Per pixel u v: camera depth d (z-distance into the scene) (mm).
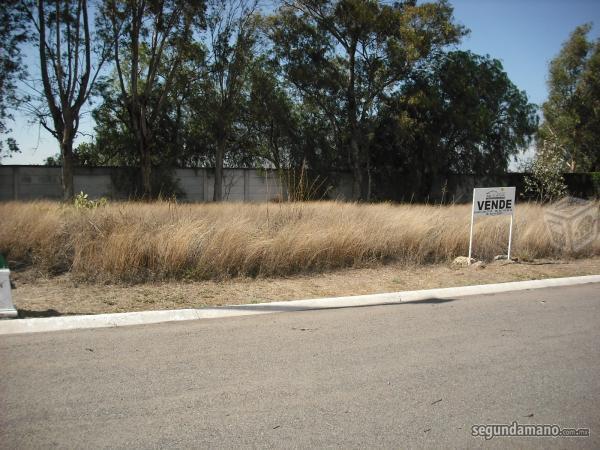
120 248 7848
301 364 4711
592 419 3824
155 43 26953
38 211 10109
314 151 32844
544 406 4000
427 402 4012
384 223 10867
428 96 30875
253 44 29906
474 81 33406
